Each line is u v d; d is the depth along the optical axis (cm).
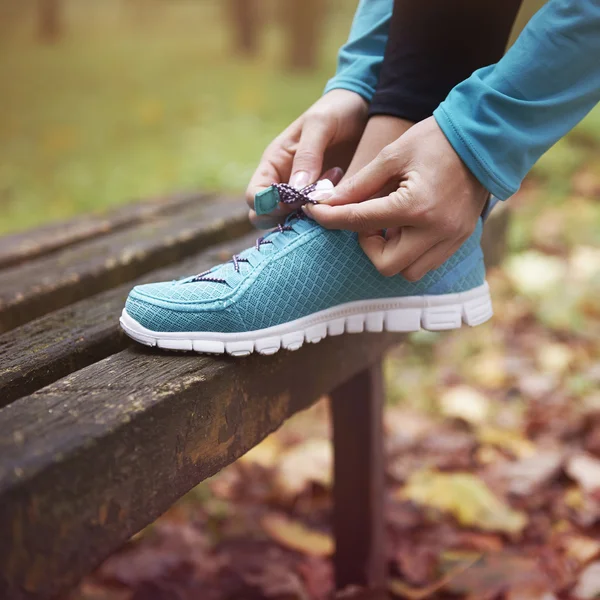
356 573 140
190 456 79
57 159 480
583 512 156
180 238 154
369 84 106
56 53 1003
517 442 188
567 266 284
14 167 462
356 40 109
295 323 90
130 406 72
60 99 696
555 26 83
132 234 158
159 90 727
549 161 383
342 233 93
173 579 145
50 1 1095
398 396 216
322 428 205
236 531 162
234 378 86
